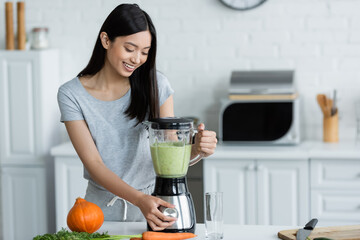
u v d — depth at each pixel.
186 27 4.43
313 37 4.31
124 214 2.48
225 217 3.99
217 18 4.39
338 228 2.17
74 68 4.58
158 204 2.14
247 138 4.07
